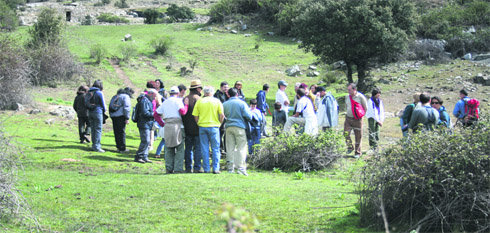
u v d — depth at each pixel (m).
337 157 9.78
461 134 4.95
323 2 26.67
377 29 24.52
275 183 7.65
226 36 44.84
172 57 37.19
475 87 24.44
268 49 39.88
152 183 7.34
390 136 14.73
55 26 31.97
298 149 9.65
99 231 4.95
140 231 4.95
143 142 10.03
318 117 11.79
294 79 32.19
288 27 44.22
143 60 35.50
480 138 4.78
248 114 8.86
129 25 51.78
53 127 15.19
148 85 10.55
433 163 4.66
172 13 56.56
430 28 35.09
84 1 74.94
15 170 5.50
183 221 5.30
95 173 8.38
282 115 12.38
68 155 10.06
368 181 5.10
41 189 6.75
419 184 4.60
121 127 11.15
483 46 32.31
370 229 4.80
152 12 55.47
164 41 37.81
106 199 6.29
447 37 33.22
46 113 17.31
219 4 51.06
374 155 5.18
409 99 23.61
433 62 30.98
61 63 27.84
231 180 7.77
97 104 10.97
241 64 36.00
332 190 7.00
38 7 66.75
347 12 25.27
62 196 6.39
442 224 4.36
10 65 18.00
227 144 8.95
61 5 69.25
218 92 11.58
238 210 1.98
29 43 30.16
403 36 25.39
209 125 8.64
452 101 21.98
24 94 18.20
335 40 25.14
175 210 5.76
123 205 6.00
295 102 12.55
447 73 28.02
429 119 7.84
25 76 18.81
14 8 62.12
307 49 27.62
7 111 17.11
